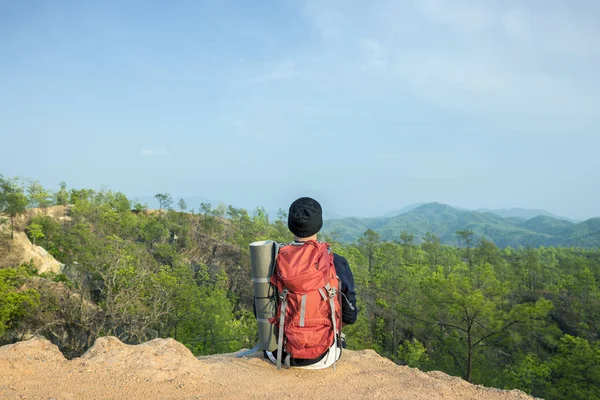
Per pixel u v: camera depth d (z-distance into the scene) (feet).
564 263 304.09
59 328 131.64
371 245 277.85
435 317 102.99
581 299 200.95
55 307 129.18
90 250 191.31
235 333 125.70
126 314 122.83
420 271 196.03
